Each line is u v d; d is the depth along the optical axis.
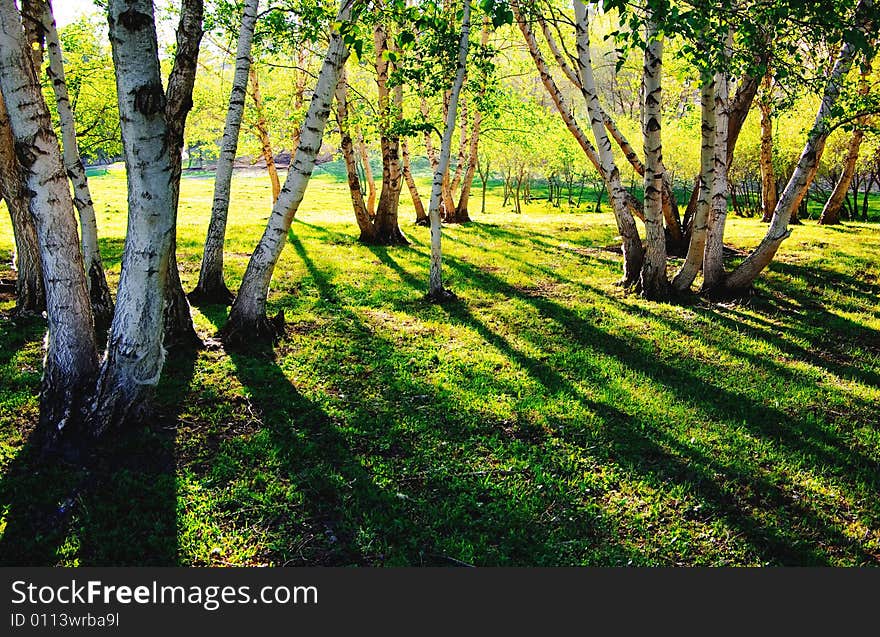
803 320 10.78
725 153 11.72
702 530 4.73
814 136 10.73
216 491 4.93
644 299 12.11
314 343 8.69
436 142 27.00
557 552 4.42
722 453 5.89
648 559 4.38
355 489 5.07
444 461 5.58
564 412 6.70
